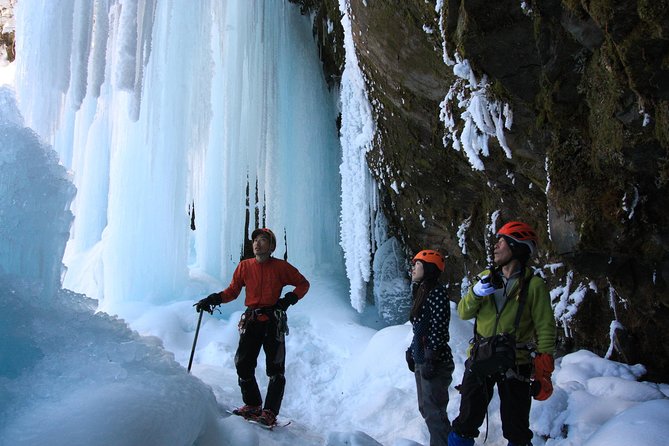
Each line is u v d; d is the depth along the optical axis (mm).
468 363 3193
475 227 5988
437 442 3393
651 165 3420
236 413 3967
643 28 2809
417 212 6824
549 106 3818
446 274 6930
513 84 3896
